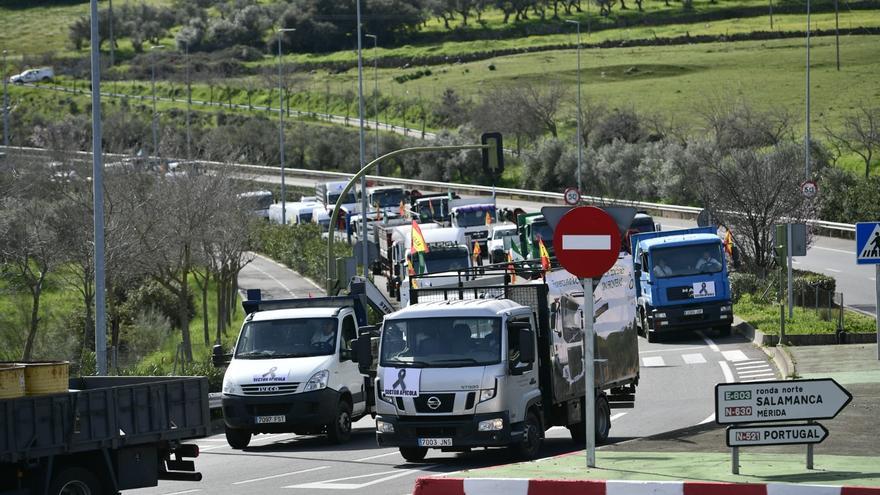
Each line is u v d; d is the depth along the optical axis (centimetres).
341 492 5034
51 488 4256
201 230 14400
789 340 11212
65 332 14950
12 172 18250
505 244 18088
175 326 16662
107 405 4409
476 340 5822
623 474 4253
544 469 4497
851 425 5675
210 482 5662
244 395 7138
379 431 5884
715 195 16062
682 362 10956
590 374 4503
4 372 4184
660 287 12462
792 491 3719
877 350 9350
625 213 4391
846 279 16012
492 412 5709
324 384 7156
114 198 13688
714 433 5753
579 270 4381
